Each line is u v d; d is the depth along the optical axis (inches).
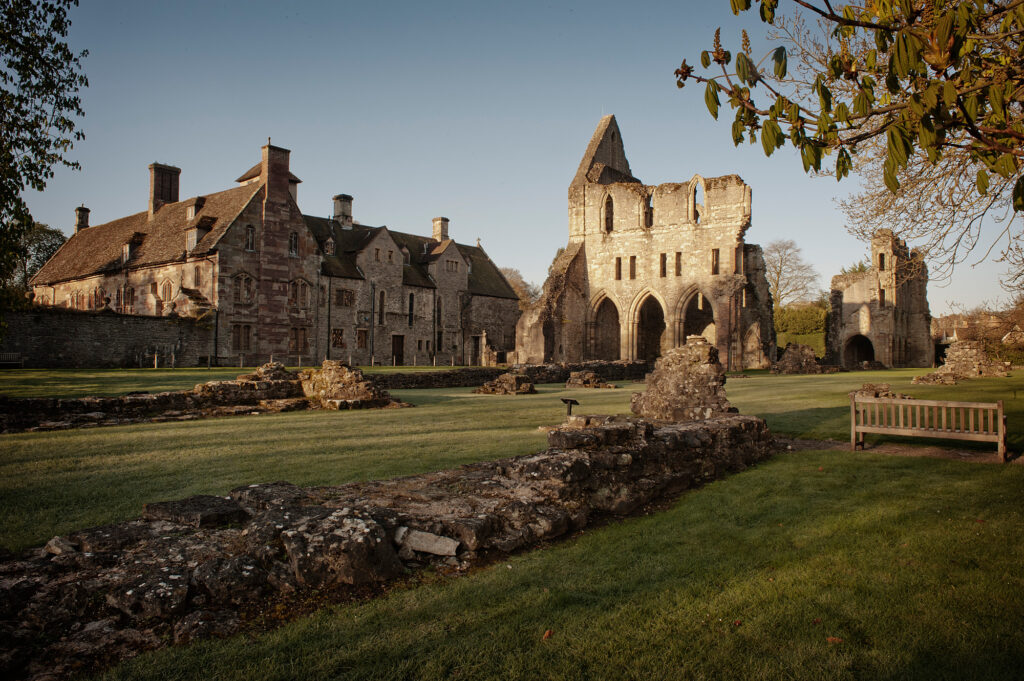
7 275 548.7
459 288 2283.5
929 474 314.0
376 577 165.0
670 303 1733.5
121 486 277.0
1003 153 153.0
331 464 327.3
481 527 188.9
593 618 150.3
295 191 1750.7
